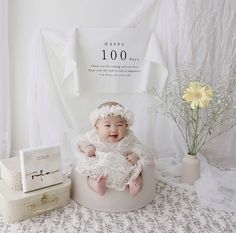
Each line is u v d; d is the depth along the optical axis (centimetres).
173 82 161
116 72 165
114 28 158
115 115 129
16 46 163
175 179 156
